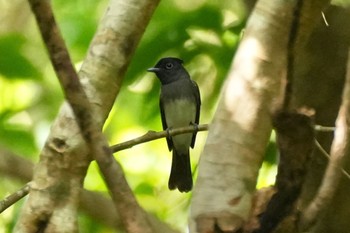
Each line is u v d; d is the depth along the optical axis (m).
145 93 7.45
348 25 7.11
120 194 3.87
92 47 6.86
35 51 7.45
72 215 6.40
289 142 4.43
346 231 7.11
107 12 6.90
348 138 4.51
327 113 7.13
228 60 7.32
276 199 4.53
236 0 7.33
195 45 7.33
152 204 7.43
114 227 7.14
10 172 7.16
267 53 4.52
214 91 7.37
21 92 7.47
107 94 6.74
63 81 4.12
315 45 7.12
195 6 7.36
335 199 7.10
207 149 4.43
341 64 7.12
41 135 7.43
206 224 4.27
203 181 4.36
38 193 6.42
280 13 4.54
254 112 4.45
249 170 4.36
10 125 7.40
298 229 4.60
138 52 7.31
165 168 7.59
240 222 4.27
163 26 7.33
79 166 6.50
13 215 7.20
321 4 4.96
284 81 4.43
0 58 7.37
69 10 7.45
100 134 4.07
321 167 7.08
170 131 7.03
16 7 7.69
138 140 6.99
